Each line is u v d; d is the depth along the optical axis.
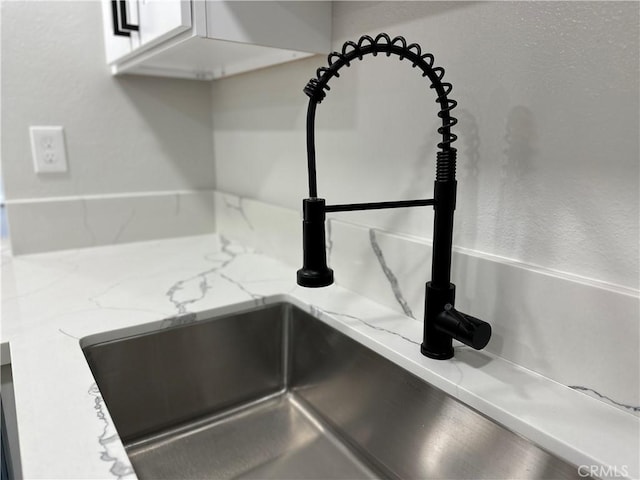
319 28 0.86
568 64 0.53
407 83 0.74
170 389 0.83
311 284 0.57
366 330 0.74
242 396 0.92
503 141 0.61
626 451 0.46
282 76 1.04
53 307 0.84
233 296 0.90
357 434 0.79
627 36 0.48
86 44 1.15
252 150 1.21
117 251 1.23
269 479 0.75
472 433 0.58
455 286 0.66
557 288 0.56
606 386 0.53
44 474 0.44
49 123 1.14
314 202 0.56
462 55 0.65
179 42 0.82
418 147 0.74
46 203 1.16
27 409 0.54
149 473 0.76
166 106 1.30
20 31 1.07
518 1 0.57
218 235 1.41
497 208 0.63
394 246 0.79
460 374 0.61
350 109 0.86
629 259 0.51
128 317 0.80
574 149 0.54
